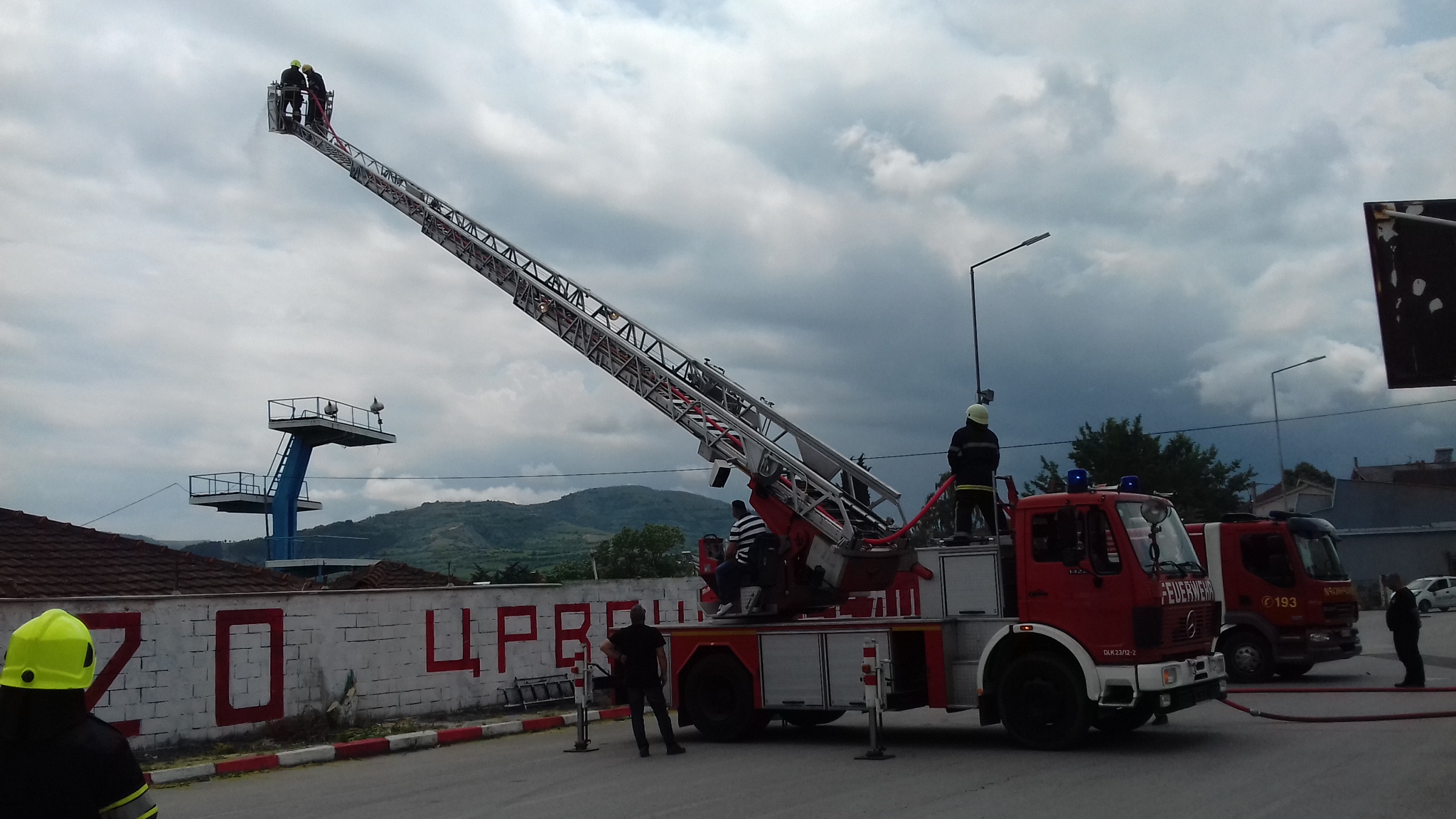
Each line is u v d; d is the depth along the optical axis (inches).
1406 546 2380.7
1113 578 448.5
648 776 434.9
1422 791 335.0
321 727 585.6
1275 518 745.6
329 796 421.7
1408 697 600.7
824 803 356.5
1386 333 338.6
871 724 462.9
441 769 486.3
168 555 842.8
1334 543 742.5
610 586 796.0
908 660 501.0
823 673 512.4
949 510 550.6
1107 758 428.1
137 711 525.0
